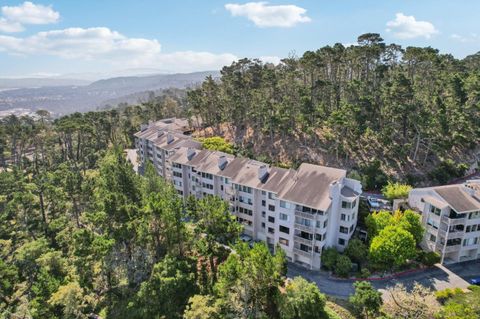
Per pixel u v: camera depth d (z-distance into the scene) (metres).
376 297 41.91
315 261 54.75
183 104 195.75
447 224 52.50
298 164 86.50
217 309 42.62
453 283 49.56
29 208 80.56
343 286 50.25
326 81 109.56
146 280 52.75
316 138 96.31
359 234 59.00
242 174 66.25
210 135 116.75
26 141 125.31
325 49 116.56
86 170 115.25
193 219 60.12
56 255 57.38
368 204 66.62
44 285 48.44
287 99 105.81
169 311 46.38
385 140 87.56
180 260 53.84
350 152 89.81
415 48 106.94
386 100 94.06
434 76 111.25
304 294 41.75
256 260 41.62
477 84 98.44
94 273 56.38
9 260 65.38
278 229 58.56
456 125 92.25
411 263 53.72
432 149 86.88
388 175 81.81
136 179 75.88
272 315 44.00
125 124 155.38
